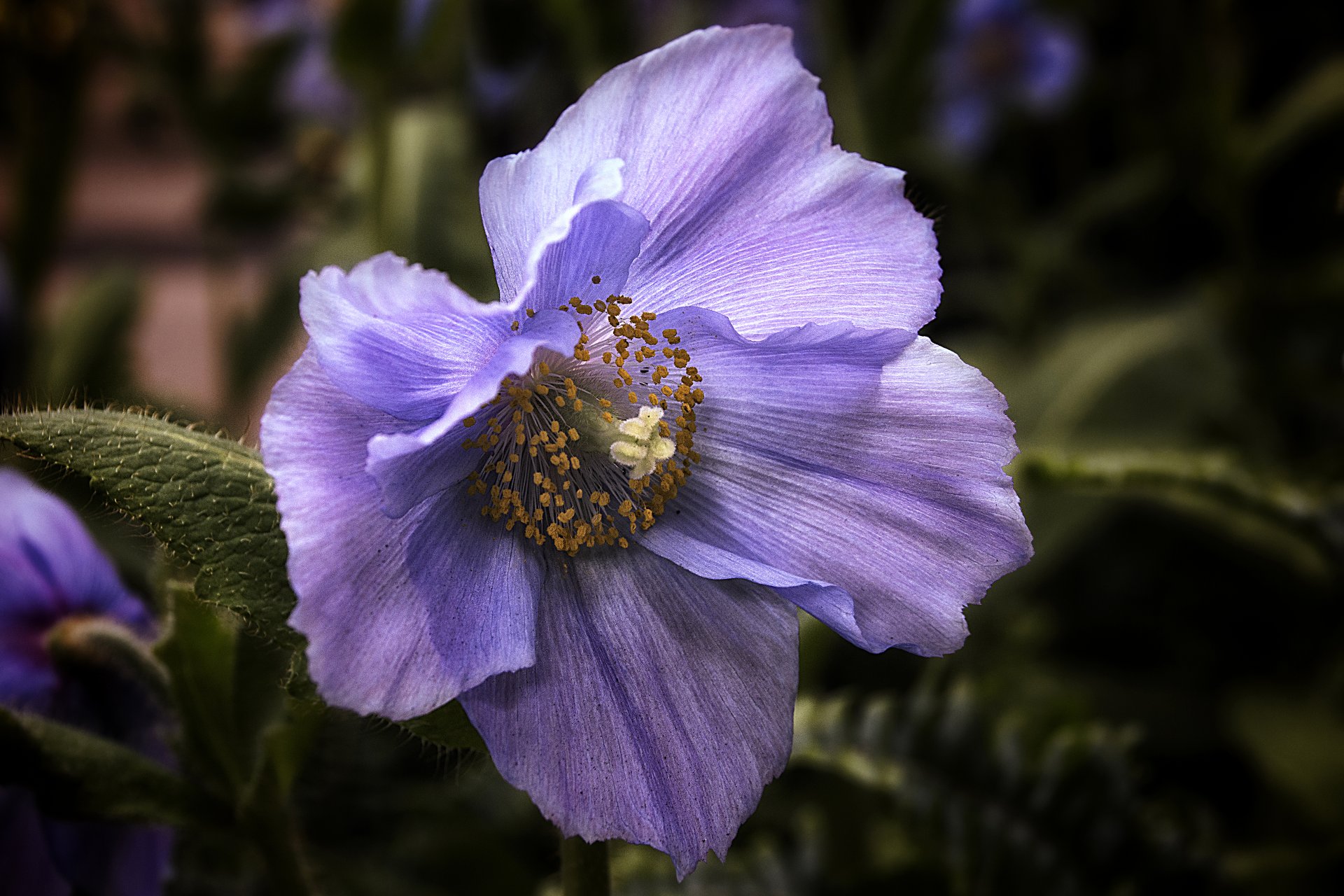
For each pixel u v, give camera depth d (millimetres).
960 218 998
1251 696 601
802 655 474
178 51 794
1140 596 741
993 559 328
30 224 740
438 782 512
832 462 333
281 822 353
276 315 819
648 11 788
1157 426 757
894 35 712
